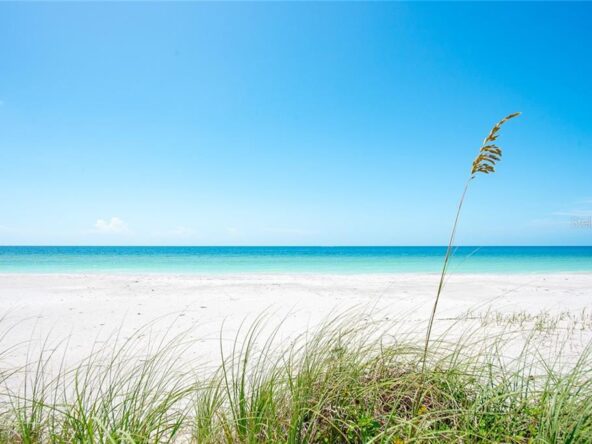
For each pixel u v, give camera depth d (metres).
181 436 2.75
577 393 2.62
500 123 2.78
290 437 2.27
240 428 2.48
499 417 2.56
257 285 16.97
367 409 2.67
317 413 2.40
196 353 6.14
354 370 2.93
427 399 2.85
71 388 4.22
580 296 13.45
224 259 47.38
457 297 13.26
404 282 18.73
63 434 2.43
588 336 6.56
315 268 32.12
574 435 2.17
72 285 16.50
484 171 2.91
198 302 12.02
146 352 6.12
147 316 9.69
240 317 9.62
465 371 3.12
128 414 2.52
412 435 2.39
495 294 14.02
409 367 3.20
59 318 9.35
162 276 21.73
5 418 2.70
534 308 10.78
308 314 9.99
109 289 15.19
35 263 36.56
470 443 2.30
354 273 26.61
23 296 13.12
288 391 2.81
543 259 48.94
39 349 6.46
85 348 6.52
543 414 2.49
